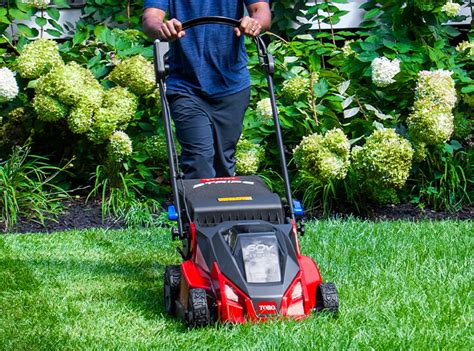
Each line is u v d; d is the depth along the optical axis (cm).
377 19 1109
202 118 625
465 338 468
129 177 955
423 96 922
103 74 993
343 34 1044
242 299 486
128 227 872
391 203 965
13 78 934
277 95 988
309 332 465
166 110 580
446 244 730
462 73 991
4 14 1028
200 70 623
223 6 633
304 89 952
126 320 528
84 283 632
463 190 962
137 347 465
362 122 945
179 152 954
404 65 961
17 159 919
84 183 991
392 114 964
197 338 473
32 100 971
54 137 994
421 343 452
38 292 602
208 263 507
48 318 532
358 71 988
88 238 804
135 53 997
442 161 962
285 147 1002
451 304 530
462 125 961
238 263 495
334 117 945
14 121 978
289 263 500
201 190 565
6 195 884
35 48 960
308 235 775
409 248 714
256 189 570
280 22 1085
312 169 898
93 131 930
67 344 477
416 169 956
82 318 532
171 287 541
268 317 481
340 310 521
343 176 898
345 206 951
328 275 625
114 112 930
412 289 575
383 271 633
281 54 998
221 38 624
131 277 654
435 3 982
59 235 816
